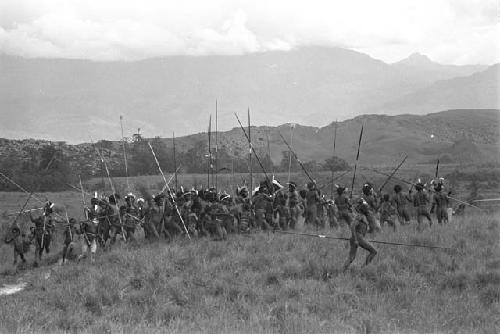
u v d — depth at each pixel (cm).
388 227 2216
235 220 2273
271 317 1183
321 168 10669
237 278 1496
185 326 1131
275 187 2431
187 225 2173
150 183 6950
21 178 6806
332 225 2328
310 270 1552
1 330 1095
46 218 2092
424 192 2264
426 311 1228
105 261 1811
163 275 1531
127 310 1277
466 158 18825
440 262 1576
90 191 6034
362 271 1518
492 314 1207
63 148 11781
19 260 2144
